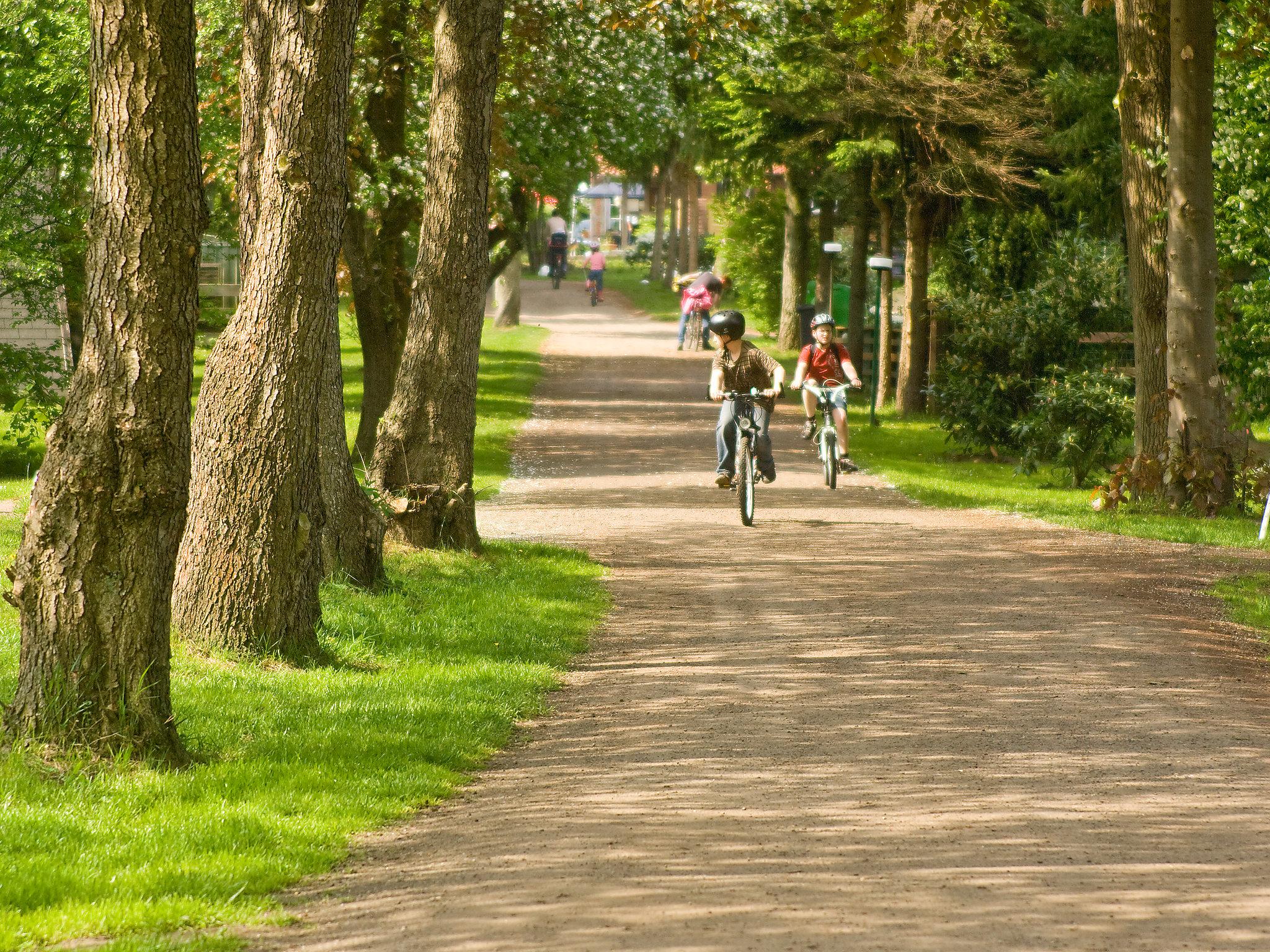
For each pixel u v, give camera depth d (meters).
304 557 16.59
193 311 11.63
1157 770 11.81
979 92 48.22
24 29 36.06
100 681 11.64
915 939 7.56
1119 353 43.53
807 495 33.91
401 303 41.75
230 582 16.23
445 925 8.07
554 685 15.73
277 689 14.86
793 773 11.80
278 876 9.29
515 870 9.16
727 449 28.30
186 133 11.38
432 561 22.69
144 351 11.41
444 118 23.36
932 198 53.25
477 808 11.09
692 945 7.50
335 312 16.78
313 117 15.91
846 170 55.12
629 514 30.33
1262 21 31.48
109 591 11.61
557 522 29.02
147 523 11.65
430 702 14.34
